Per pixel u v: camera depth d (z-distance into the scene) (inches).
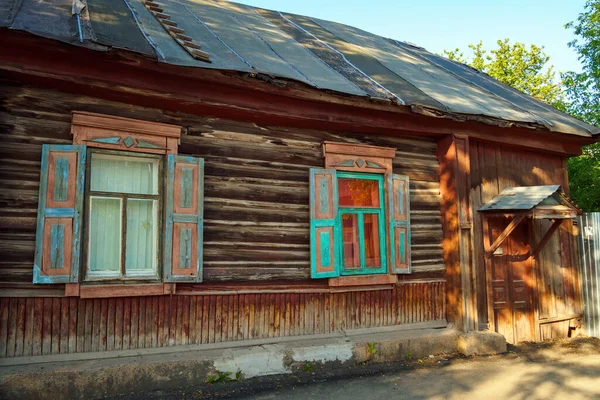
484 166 265.6
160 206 180.9
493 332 243.0
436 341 230.2
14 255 158.1
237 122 202.8
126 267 174.6
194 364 174.7
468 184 247.9
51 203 159.8
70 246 160.6
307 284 211.8
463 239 243.6
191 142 191.2
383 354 215.6
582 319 290.4
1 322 155.8
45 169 160.4
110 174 175.9
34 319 159.8
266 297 202.1
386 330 228.8
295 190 212.7
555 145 288.8
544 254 280.5
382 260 229.3
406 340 222.2
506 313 261.1
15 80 162.4
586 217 294.8
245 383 180.2
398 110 218.8
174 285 178.2
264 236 203.0
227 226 195.2
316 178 213.8
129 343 172.7
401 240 232.2
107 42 154.5
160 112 185.9
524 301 268.5
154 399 160.9
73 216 161.6
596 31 429.1
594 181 438.0
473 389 184.7
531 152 289.7
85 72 161.8
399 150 243.8
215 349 187.3
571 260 292.7
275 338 202.2
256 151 205.3
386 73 264.1
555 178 300.0
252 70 179.8
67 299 164.1
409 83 255.9
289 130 214.7
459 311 238.8
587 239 293.3
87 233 167.3
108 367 160.4
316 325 213.2
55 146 162.4
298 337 207.3
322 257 210.8
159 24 209.5
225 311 192.5
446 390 182.7
